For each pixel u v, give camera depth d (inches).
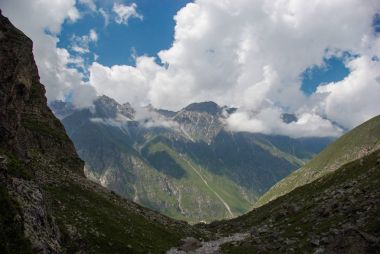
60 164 4315.9
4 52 2955.2
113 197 4224.9
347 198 3417.8
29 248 1546.5
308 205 4269.2
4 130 2871.6
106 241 2709.2
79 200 3284.9
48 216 1956.2
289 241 2994.6
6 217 1565.0
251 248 3245.6
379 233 2274.9
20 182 1870.1
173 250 3376.0
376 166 4249.5
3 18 3464.6
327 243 2529.5
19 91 3634.4
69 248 2222.0
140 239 3152.1
